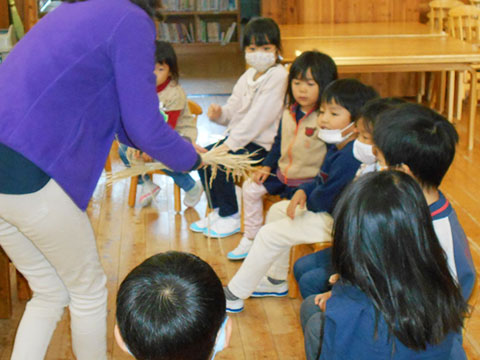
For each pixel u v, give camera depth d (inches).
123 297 43.5
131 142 74.6
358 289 53.5
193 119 129.7
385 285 50.3
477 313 98.7
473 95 168.7
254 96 117.4
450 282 52.6
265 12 233.9
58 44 61.4
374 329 52.1
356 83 89.4
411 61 160.1
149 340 41.9
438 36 193.6
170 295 42.3
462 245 64.0
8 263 96.6
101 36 62.0
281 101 115.6
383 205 49.9
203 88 245.9
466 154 169.9
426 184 63.6
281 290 104.9
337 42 185.0
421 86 223.9
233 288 98.8
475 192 145.5
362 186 51.7
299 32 205.8
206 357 44.6
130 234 126.9
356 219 50.6
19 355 73.6
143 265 44.9
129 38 62.5
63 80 61.3
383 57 159.6
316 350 66.3
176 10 306.7
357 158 86.0
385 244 49.8
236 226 126.2
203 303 42.7
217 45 311.0
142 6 66.3
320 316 68.3
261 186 111.4
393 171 52.4
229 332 47.6
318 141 103.4
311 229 93.3
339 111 88.5
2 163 61.5
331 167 90.4
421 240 50.2
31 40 62.8
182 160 71.1
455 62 163.5
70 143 62.8
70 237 67.7
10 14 152.3
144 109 64.4
